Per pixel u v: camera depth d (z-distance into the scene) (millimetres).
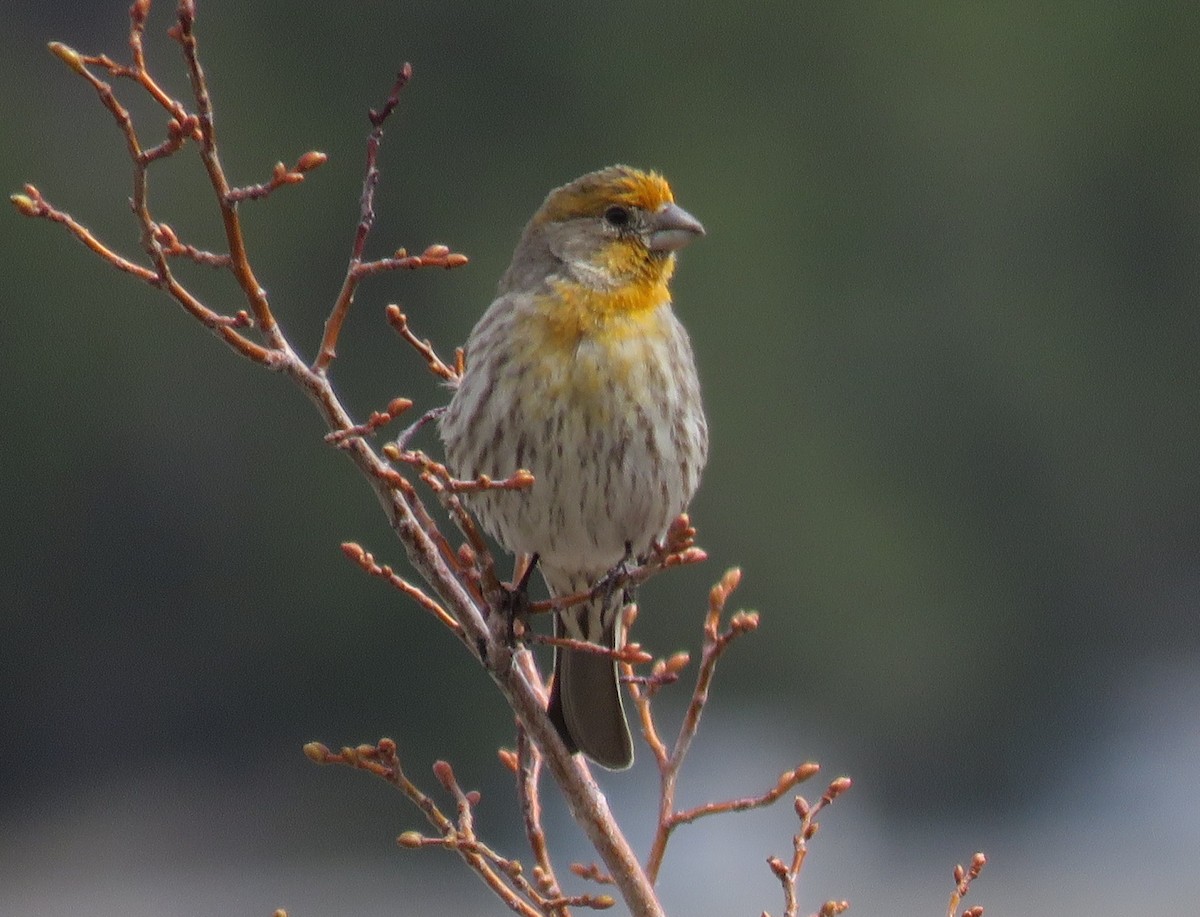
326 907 18562
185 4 4719
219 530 21109
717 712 20000
